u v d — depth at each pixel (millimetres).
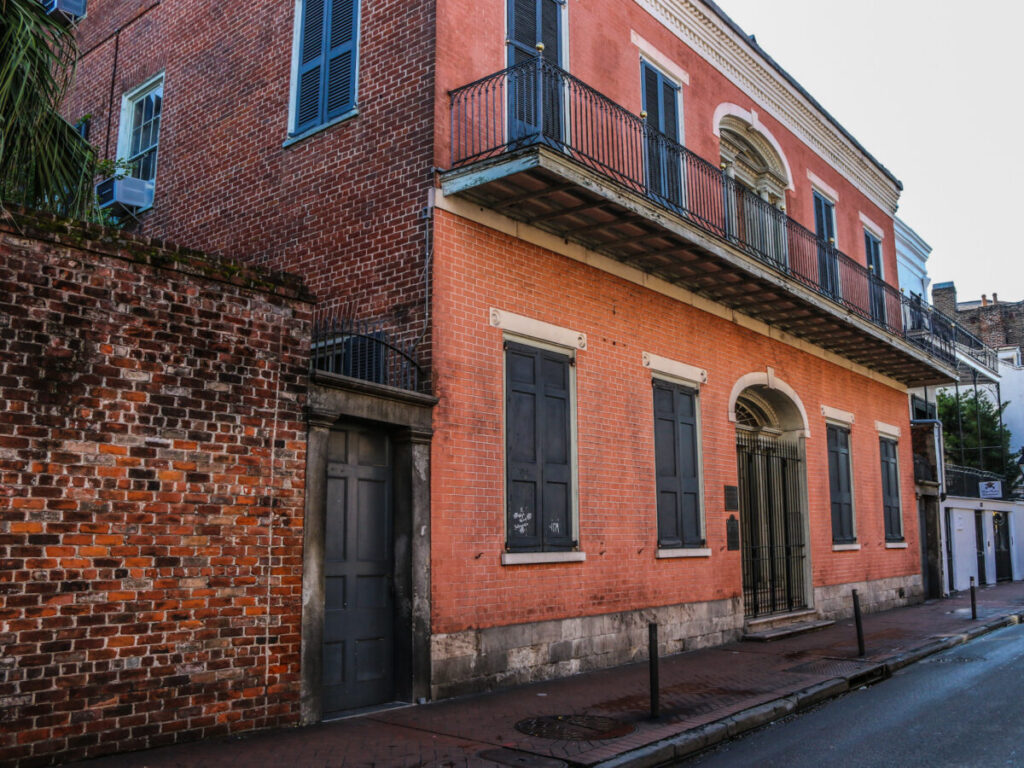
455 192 9305
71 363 6082
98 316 6258
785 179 16469
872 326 16266
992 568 26375
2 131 6707
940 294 37969
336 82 10820
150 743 6195
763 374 14812
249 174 11742
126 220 13562
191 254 6863
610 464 11031
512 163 8883
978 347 29922
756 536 14789
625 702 8352
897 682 10008
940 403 33031
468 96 9875
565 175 9078
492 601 9125
